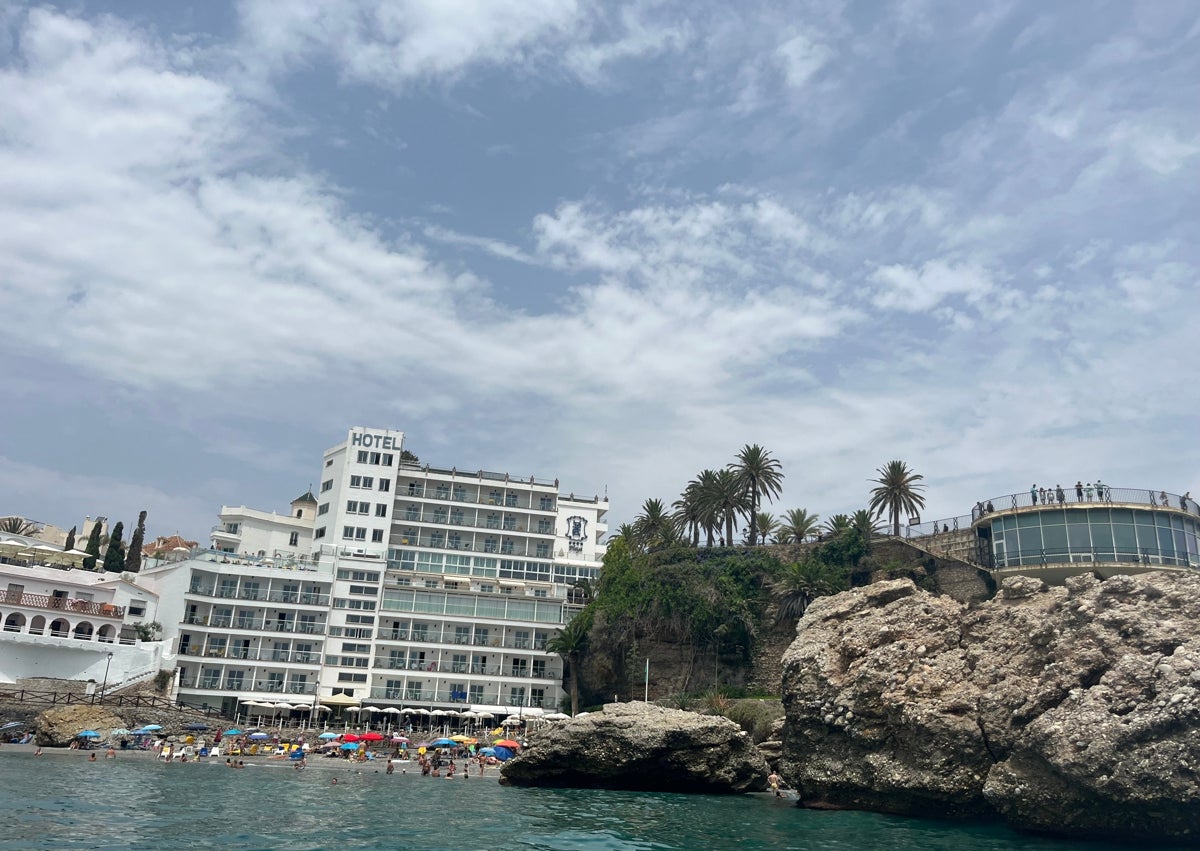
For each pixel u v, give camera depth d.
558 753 56.00
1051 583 69.31
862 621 51.25
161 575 97.25
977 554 76.94
